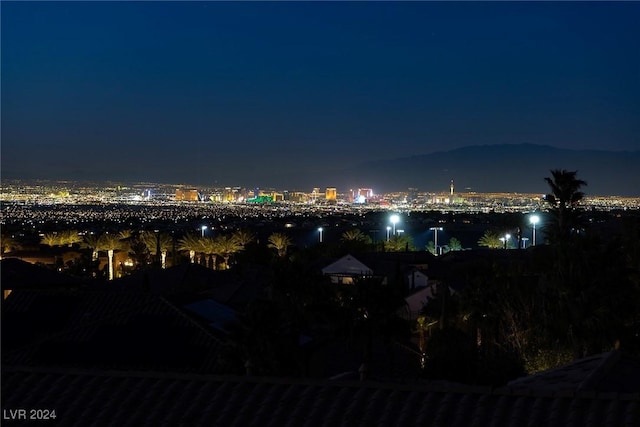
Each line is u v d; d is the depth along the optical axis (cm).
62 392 1407
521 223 11975
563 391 1263
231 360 2677
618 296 3328
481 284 4150
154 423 1295
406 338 4606
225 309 3488
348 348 4228
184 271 5609
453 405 1272
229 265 10631
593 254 3400
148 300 3238
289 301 3794
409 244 11281
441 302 4819
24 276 4316
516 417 1221
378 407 1284
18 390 1416
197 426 1275
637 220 4691
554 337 3356
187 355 2823
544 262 3644
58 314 3319
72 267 9594
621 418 1182
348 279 6831
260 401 1334
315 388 1356
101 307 3294
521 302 3891
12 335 3159
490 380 3198
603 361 1692
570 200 4675
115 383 1423
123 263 12094
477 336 4428
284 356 2731
